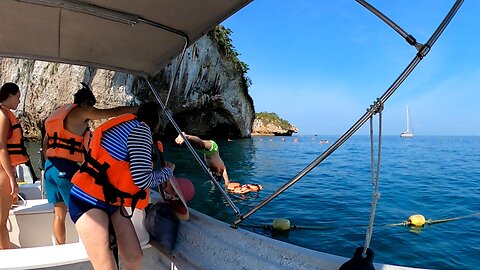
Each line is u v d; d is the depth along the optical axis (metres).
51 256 2.48
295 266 2.14
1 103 3.28
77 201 2.26
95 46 3.52
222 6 2.68
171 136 36.59
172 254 2.88
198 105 34.97
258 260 2.33
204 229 2.82
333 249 5.67
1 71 26.19
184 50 3.32
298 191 10.60
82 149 3.29
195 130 38.38
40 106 26.23
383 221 7.23
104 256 2.21
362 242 5.95
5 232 3.13
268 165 18.28
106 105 26.28
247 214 2.54
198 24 2.98
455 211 8.11
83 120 3.24
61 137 3.20
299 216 7.66
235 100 39.56
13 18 2.96
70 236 3.64
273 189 10.99
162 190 3.14
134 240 2.47
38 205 3.72
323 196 9.84
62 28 3.14
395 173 15.39
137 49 3.54
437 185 11.94
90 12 2.70
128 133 2.29
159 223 2.92
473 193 10.47
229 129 42.38
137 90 27.95
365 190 10.89
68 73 26.02
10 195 3.13
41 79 26.17
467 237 6.16
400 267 1.93
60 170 3.15
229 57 37.50
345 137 1.99
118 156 2.26
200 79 33.84
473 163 20.56
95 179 2.24
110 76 26.20
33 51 3.64
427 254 5.39
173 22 2.95
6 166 3.03
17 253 2.51
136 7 2.71
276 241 2.37
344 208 8.41
